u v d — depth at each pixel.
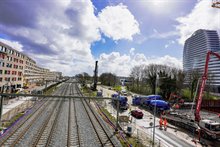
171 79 56.09
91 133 20.95
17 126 21.89
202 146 19.84
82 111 33.75
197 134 24.39
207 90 61.44
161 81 56.06
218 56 27.09
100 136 20.02
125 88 97.94
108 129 23.05
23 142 17.03
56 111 32.53
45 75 174.00
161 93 56.66
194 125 25.03
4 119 24.61
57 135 19.55
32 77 118.25
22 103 38.69
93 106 41.22
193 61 117.69
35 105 37.56
